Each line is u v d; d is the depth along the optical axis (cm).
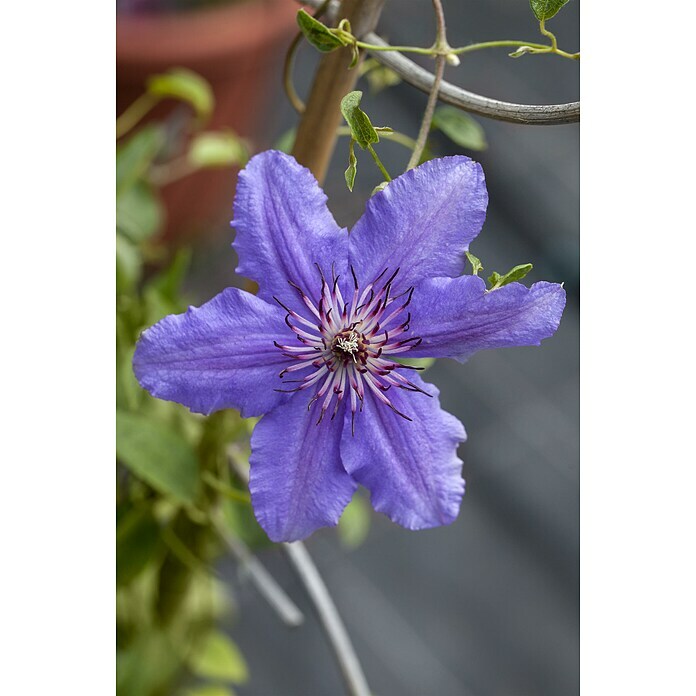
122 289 72
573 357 127
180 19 100
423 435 53
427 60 117
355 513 83
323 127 60
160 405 71
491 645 112
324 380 54
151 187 78
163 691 81
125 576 71
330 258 53
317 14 59
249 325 53
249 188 52
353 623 112
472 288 53
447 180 53
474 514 118
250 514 72
